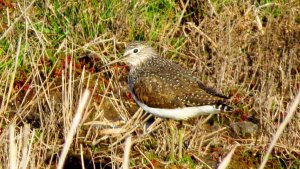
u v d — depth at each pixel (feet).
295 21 57.88
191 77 45.37
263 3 60.13
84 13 57.06
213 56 53.62
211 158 45.85
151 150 46.11
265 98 49.26
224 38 53.57
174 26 57.41
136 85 46.01
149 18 58.44
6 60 53.16
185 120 47.75
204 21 56.85
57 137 45.73
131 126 47.78
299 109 47.26
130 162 44.21
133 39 57.21
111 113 51.37
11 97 50.47
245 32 56.18
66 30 55.93
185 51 56.44
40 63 53.88
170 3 59.47
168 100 44.24
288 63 51.98
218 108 43.24
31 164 37.60
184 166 44.65
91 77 54.24
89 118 49.78
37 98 46.34
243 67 54.24
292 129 45.98
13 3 58.08
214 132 47.44
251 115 50.93
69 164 44.88
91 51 54.24
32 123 48.42
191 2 59.77
